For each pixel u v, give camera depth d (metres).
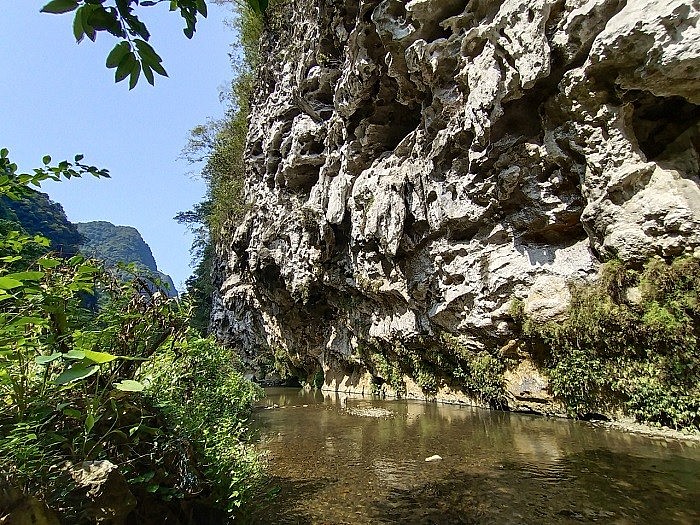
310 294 22.39
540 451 7.78
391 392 18.89
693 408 7.82
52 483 2.68
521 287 11.27
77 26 1.49
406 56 12.41
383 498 5.89
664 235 8.01
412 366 17.34
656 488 5.58
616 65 8.04
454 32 11.28
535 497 5.61
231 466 4.83
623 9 7.73
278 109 22.52
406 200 14.53
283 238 22.95
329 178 19.20
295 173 21.55
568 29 8.63
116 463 3.44
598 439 8.27
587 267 9.88
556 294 10.35
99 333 3.62
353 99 15.46
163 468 3.96
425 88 12.97
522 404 11.82
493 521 5.00
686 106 8.28
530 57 9.21
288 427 11.80
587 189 9.38
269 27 24.38
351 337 21.64
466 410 13.14
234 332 36.00
